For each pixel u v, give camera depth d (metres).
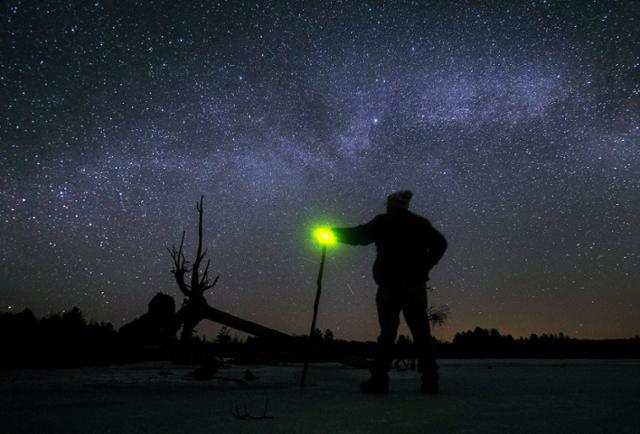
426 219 3.57
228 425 1.72
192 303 6.79
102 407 2.26
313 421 1.82
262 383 4.12
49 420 1.84
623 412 2.08
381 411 2.12
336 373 6.04
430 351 3.27
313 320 4.02
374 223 3.61
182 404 2.38
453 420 1.85
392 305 3.33
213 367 4.73
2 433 1.58
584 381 4.30
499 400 2.61
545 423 1.77
